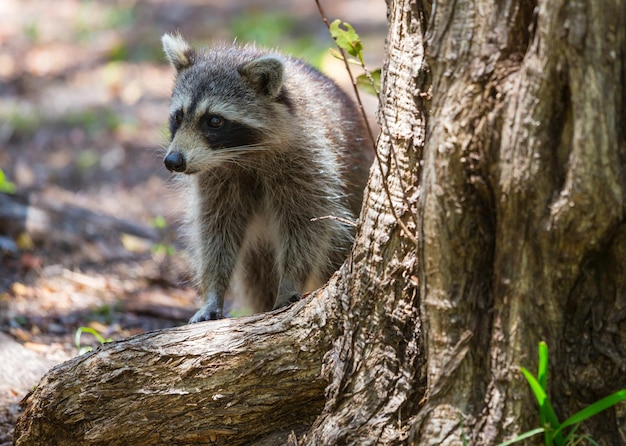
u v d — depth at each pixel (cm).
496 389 555
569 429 550
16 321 1090
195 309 1234
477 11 521
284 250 957
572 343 546
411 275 602
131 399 677
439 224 551
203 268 980
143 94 2334
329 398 632
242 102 934
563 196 505
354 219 1004
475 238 550
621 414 546
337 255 964
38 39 2759
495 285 548
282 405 663
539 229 518
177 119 959
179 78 985
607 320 539
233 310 1148
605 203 498
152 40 2777
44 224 1377
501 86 515
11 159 1881
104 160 1936
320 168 941
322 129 950
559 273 529
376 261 616
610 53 482
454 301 561
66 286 1246
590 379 544
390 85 609
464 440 550
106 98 2312
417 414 593
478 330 561
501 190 524
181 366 667
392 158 606
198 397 665
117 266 1361
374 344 617
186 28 2900
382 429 601
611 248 527
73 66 2548
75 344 1036
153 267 1373
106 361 683
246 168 959
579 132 491
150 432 677
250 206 998
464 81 527
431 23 543
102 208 1688
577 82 486
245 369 657
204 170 932
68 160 1928
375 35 2692
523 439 550
